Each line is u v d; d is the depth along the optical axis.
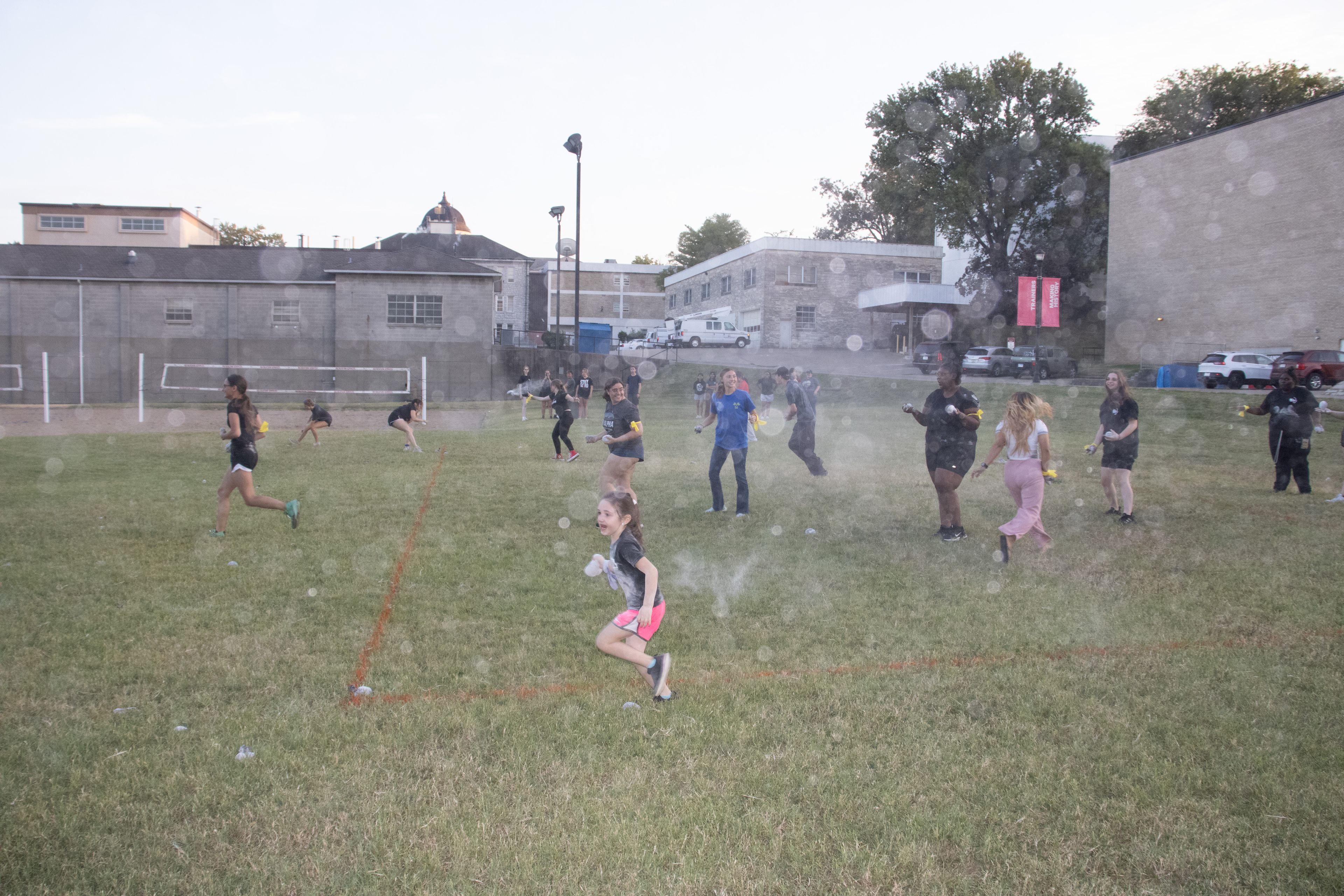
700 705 4.67
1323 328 34.97
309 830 3.50
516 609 6.50
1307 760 4.01
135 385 38.94
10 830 3.47
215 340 39.16
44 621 6.17
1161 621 6.09
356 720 4.49
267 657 5.43
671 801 3.71
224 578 7.40
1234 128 38.31
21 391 38.38
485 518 10.27
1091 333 52.88
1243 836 3.42
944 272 57.09
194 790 3.81
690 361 47.44
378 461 16.38
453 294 39.88
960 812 3.60
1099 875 3.19
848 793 3.77
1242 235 38.28
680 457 16.55
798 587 7.08
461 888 3.12
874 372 41.41
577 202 39.44
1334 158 34.56
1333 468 14.45
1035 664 5.27
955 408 8.62
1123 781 3.83
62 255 39.66
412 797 3.75
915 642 5.68
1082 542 8.74
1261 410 11.97
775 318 55.50
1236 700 4.68
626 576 4.79
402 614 6.37
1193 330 40.59
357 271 38.97
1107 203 50.25
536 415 30.47
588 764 4.04
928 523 9.84
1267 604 6.50
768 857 3.30
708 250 89.19
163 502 11.38
